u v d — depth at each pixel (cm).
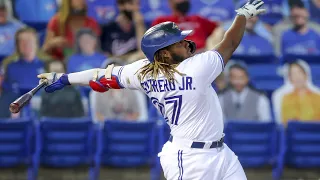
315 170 3541
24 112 3534
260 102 3588
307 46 4172
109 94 3556
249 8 1678
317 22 4294
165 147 1736
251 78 3897
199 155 1666
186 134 1670
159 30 1628
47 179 3428
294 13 4212
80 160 3416
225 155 1694
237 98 3591
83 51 3750
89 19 3972
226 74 3734
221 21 4328
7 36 3994
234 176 1698
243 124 3412
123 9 3944
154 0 4322
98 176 3394
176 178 1698
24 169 3484
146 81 1673
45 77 1775
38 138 3359
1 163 3384
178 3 3738
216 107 1672
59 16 3922
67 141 3400
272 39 4141
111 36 3938
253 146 3434
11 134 3366
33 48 3775
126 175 3500
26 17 4175
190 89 1623
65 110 3506
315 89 3753
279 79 3903
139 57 3700
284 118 3706
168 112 1678
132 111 3562
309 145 3497
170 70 1631
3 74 3716
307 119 3703
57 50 3847
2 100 3541
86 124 3397
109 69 1736
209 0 4372
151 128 3412
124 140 3416
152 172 3378
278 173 3406
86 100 3566
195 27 3744
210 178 1677
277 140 3444
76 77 1766
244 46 4044
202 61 1625
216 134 1673
